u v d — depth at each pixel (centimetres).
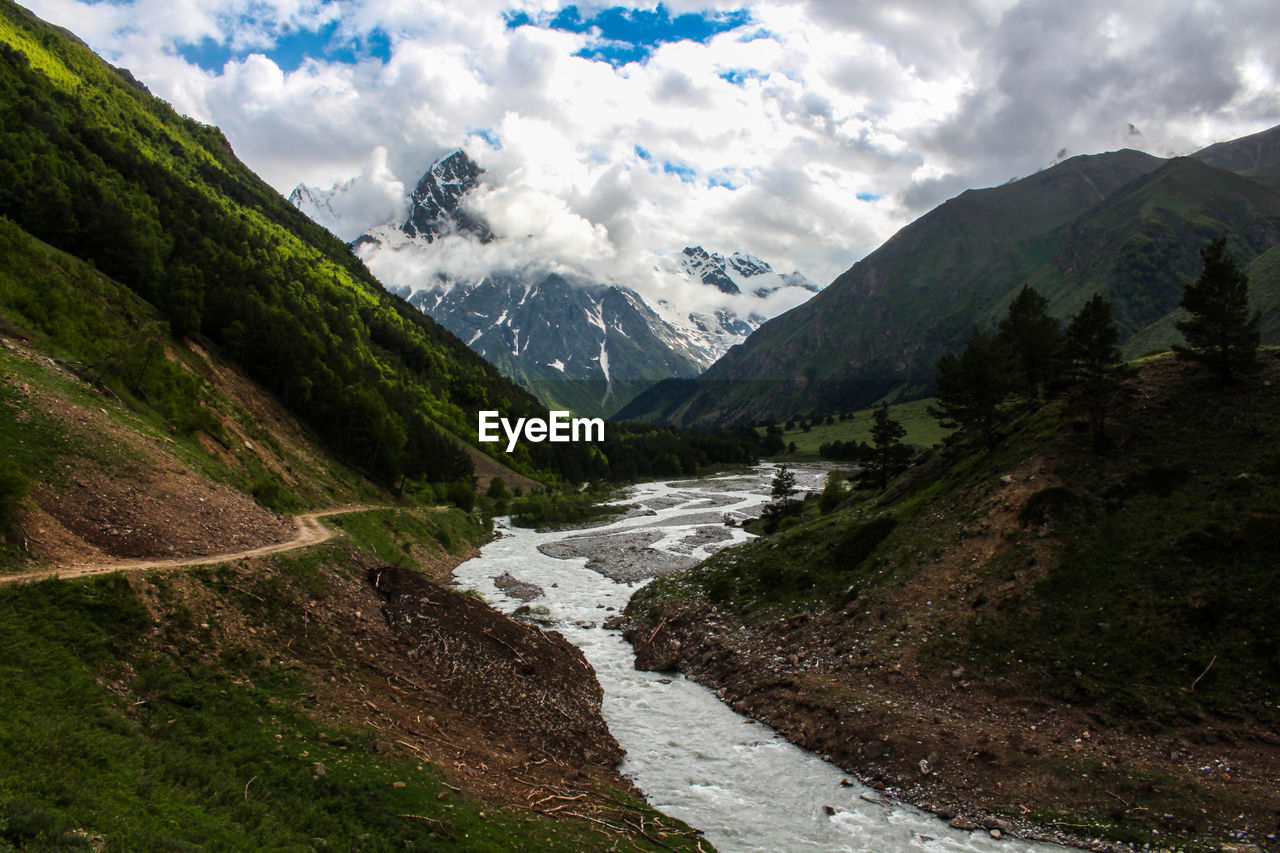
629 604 6519
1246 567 3662
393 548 7225
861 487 8681
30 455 3706
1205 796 2803
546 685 3912
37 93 13288
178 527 3962
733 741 3781
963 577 4594
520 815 2586
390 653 3647
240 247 14700
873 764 3412
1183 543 3941
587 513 13712
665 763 3488
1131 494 4453
